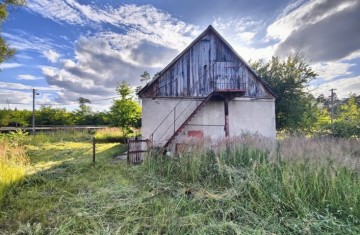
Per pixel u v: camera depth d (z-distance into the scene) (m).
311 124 15.33
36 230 3.29
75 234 3.24
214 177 5.29
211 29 10.84
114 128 18.48
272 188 4.19
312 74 14.83
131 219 3.63
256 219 3.49
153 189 5.07
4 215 3.80
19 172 5.78
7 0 9.46
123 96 16.34
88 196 4.68
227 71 10.82
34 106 24.92
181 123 10.40
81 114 33.47
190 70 10.70
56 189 5.12
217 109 10.62
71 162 8.08
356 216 3.35
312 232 3.13
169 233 3.27
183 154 6.41
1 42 9.48
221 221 3.52
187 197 4.56
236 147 6.32
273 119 10.80
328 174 4.13
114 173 6.56
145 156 7.73
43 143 14.51
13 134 13.73
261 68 16.31
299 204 3.67
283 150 5.14
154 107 10.39
